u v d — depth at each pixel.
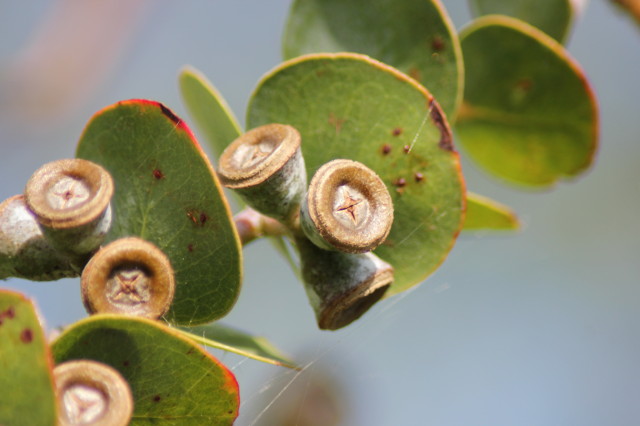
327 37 0.30
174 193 0.27
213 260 0.27
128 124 0.27
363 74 0.28
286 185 0.27
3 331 0.24
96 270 0.26
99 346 0.25
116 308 0.26
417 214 0.28
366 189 0.27
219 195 0.26
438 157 0.28
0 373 0.24
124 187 0.27
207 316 0.27
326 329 0.27
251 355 0.26
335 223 0.26
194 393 0.26
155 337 0.25
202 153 0.26
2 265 0.26
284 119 0.28
